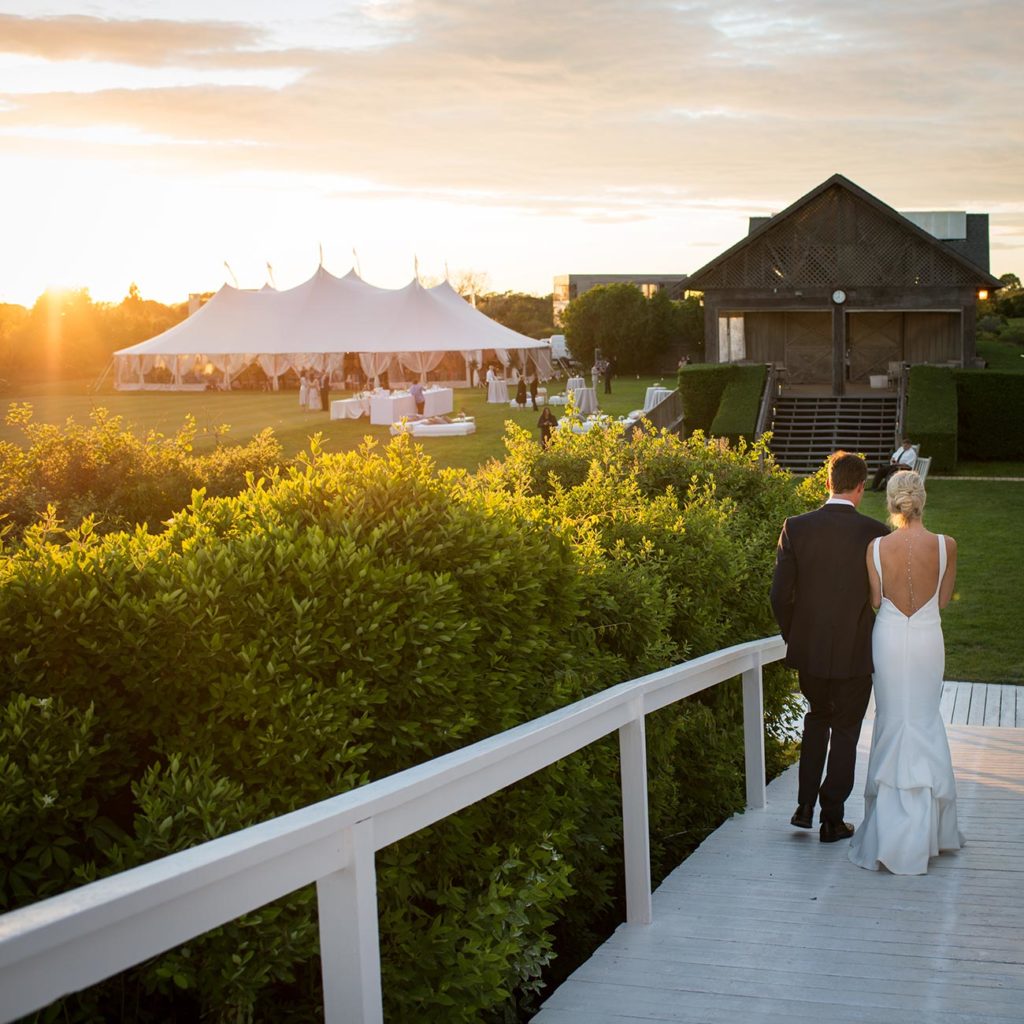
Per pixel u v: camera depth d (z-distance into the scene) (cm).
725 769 636
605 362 5434
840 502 571
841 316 4050
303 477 470
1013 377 3662
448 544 430
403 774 287
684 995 387
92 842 343
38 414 4303
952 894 489
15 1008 177
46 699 323
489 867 402
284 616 369
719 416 3650
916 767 525
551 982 464
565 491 873
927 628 533
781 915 466
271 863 233
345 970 259
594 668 518
